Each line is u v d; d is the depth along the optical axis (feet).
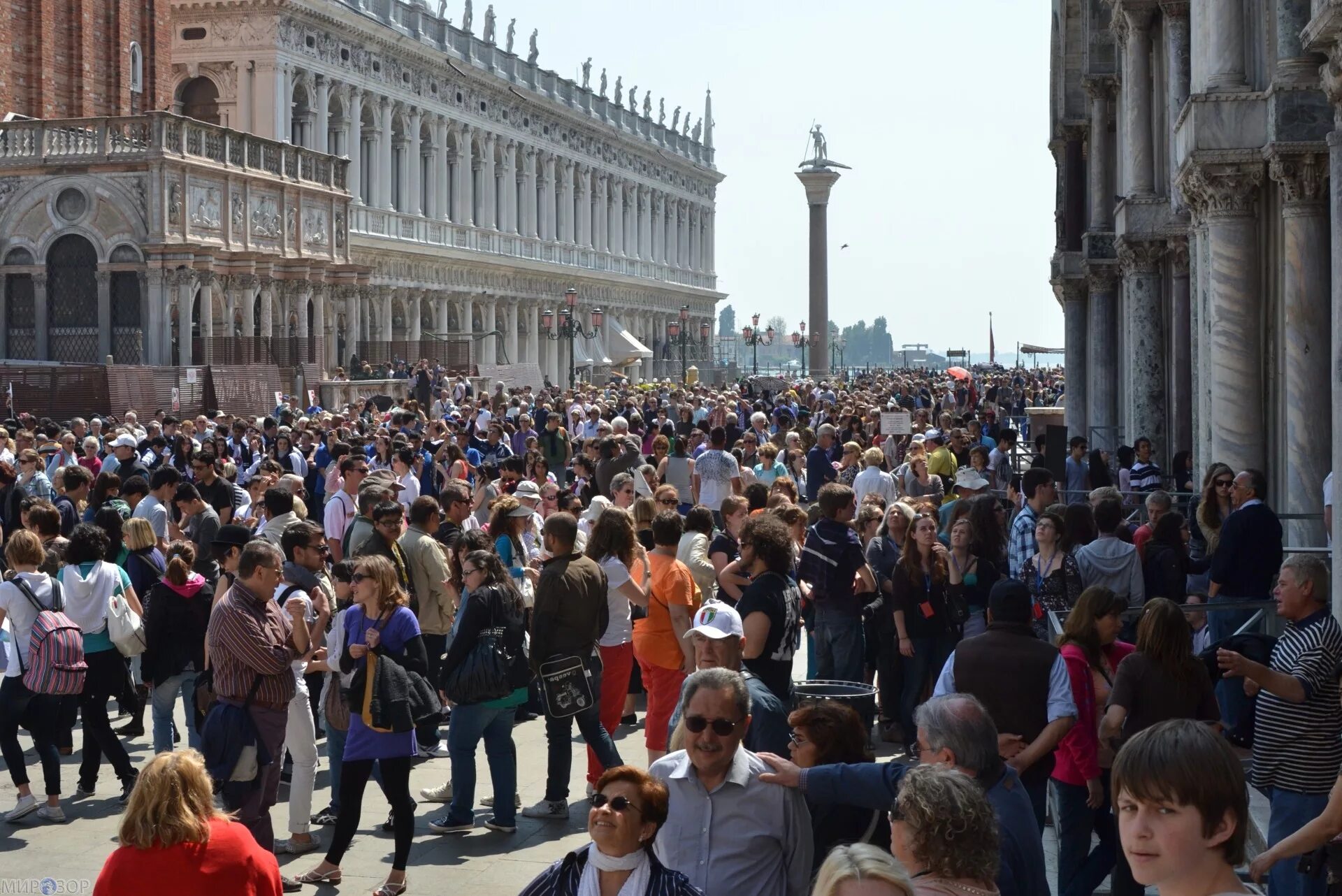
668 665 43.70
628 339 380.78
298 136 245.04
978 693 32.73
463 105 301.43
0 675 54.90
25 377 138.62
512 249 325.83
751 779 26.21
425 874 39.45
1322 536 57.47
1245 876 32.73
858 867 19.03
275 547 37.96
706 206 481.46
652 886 23.36
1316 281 57.00
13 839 42.75
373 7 265.13
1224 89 64.23
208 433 106.01
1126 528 50.80
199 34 232.53
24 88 177.78
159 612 46.57
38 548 44.96
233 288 170.60
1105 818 33.96
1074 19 124.88
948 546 55.31
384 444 89.71
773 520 39.81
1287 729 31.24
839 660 50.57
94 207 160.45
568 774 44.42
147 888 24.47
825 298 354.33
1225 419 65.26
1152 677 32.22
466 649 42.16
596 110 383.04
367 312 258.98
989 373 441.68
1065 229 134.72
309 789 41.50
